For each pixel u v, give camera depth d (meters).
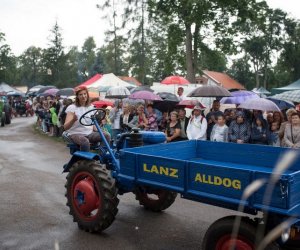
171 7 26.88
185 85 16.31
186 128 9.14
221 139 8.51
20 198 6.46
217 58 28.55
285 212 3.05
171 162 3.90
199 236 4.86
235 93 11.88
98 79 19.67
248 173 3.28
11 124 23.28
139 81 48.50
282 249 4.11
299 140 7.34
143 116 10.52
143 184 4.23
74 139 5.27
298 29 45.84
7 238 4.73
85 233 4.92
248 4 26.36
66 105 13.59
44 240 4.68
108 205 4.70
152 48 45.59
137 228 5.11
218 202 3.61
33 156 10.91
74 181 5.13
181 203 6.27
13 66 72.25
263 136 8.20
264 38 46.62
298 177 3.20
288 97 14.17
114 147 5.36
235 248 3.44
